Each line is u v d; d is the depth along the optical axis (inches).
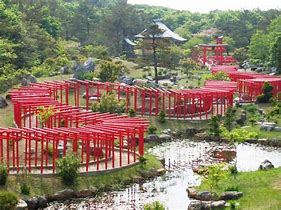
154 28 4424.2
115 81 4308.6
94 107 3457.2
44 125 2810.0
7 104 3553.2
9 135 2267.5
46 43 5221.5
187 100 3690.9
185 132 3326.8
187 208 1929.1
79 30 6855.3
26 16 5565.9
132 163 2428.6
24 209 1907.0
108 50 6284.5
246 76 4675.2
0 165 2094.0
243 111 3599.9
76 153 2325.3
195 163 2645.2
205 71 5615.2
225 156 2802.7
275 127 3201.3
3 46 4311.0
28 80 4111.7
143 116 3469.5
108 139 2393.0
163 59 4564.5
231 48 7303.2
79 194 2134.6
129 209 1982.0
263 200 1862.7
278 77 4554.6
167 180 2351.1
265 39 5713.6
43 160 2327.8
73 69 4633.4
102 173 2290.8
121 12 6638.8
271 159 2728.8
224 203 1866.4
